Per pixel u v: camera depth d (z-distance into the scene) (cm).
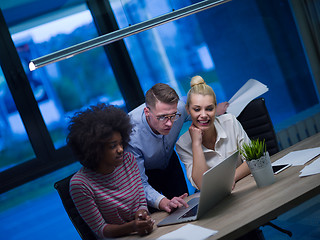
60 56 219
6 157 294
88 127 154
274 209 125
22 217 292
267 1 356
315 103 364
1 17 296
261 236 184
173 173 240
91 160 157
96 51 318
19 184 291
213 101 187
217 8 342
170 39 333
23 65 301
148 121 203
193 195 180
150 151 211
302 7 358
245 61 351
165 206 169
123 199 166
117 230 152
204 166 187
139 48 326
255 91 238
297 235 222
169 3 331
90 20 318
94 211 158
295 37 363
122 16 322
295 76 364
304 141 199
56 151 303
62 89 310
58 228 299
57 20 310
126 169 172
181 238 127
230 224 126
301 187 135
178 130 221
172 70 335
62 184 184
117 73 321
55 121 306
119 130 161
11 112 297
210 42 342
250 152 152
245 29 350
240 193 156
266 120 226
